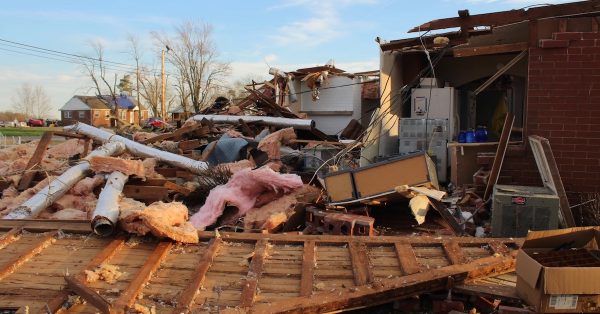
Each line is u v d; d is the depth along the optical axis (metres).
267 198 8.07
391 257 5.29
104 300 4.14
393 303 4.88
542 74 8.13
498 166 8.46
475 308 4.81
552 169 7.02
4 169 10.15
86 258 5.18
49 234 5.65
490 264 5.09
